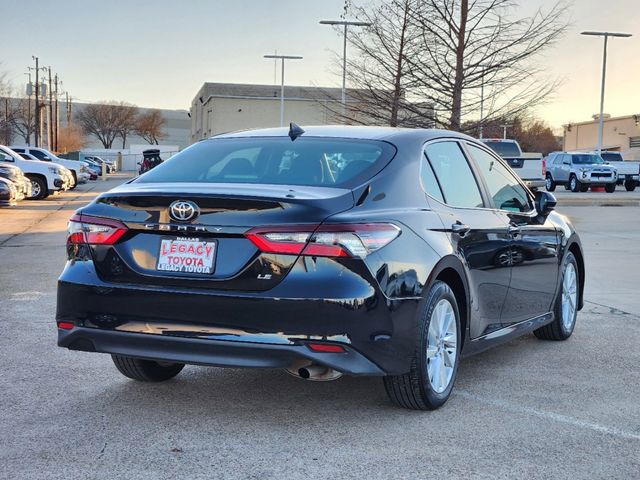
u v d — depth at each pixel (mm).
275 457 3893
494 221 5340
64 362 5715
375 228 4102
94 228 4305
